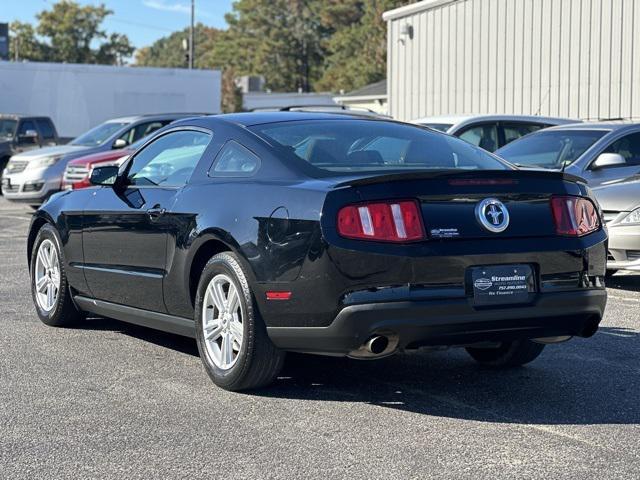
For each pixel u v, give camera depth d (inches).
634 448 171.9
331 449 171.0
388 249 182.2
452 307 184.5
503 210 191.2
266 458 166.1
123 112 1259.8
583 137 419.2
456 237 186.5
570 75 756.6
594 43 732.0
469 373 230.5
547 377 226.1
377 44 2908.5
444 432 181.5
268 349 198.7
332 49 3417.8
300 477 156.6
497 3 831.7
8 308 311.6
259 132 218.5
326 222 183.9
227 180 213.3
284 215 191.3
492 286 189.3
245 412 194.2
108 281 250.4
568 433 181.0
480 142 533.6
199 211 213.5
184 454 168.2
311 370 231.6
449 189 187.5
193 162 228.8
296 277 188.1
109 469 160.9
